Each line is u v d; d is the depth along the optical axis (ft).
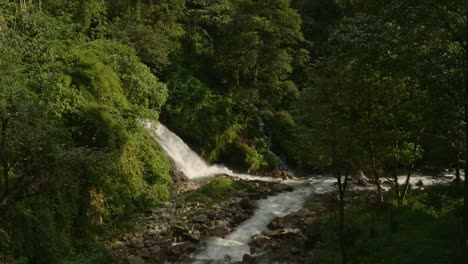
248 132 118.62
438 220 55.42
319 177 105.91
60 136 58.90
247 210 77.00
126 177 72.08
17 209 45.52
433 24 39.11
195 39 137.69
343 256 46.88
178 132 109.91
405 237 50.65
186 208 76.07
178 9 134.62
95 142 67.21
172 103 113.50
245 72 121.60
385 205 65.16
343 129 49.16
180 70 122.01
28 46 65.98
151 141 88.12
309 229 65.16
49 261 47.75
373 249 50.70
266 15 119.14
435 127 51.11
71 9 100.07
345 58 48.96
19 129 41.52
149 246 61.26
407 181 66.18
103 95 74.02
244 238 65.05
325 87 50.29
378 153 63.77
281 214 75.61
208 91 120.57
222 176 99.91
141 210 72.84
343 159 48.26
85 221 59.82
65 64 73.67
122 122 74.74
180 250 59.67
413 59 41.91
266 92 125.80
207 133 110.93
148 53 110.73
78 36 91.97
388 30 43.45
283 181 100.53
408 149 65.57
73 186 56.29
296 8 159.33
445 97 40.60
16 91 43.47
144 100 84.64
